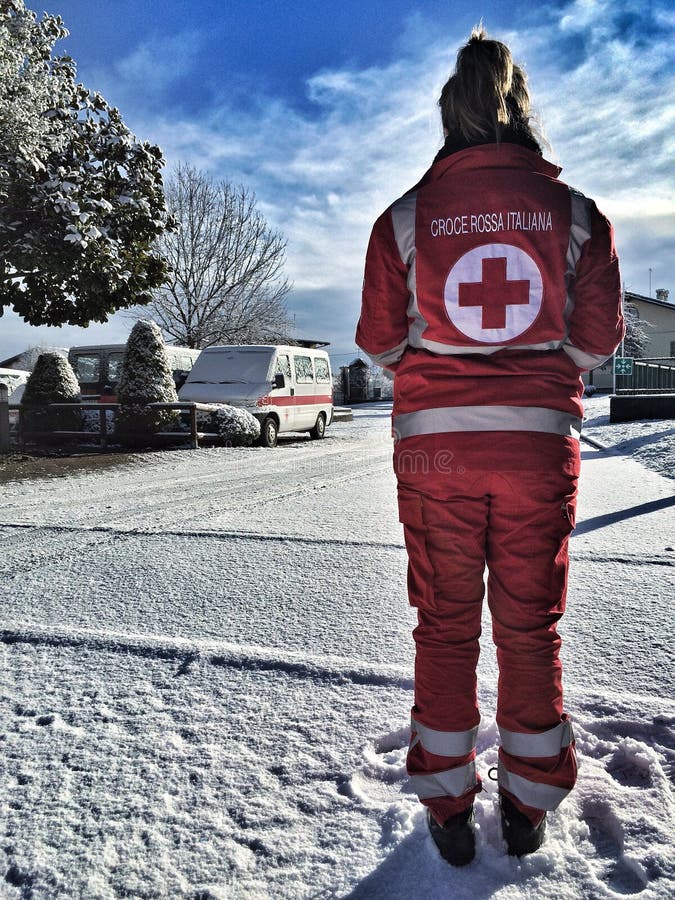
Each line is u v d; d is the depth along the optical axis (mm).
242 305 29125
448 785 1566
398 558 4293
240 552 4508
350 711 2258
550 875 1509
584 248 1594
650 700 2258
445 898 1437
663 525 4988
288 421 15188
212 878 1502
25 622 3145
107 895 1452
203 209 28047
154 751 2021
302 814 1723
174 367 17578
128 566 4188
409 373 1673
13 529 5438
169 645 2820
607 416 17312
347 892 1459
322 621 3139
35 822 1693
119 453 12266
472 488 1577
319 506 6340
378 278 1681
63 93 11492
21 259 10789
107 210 11273
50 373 14242
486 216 1569
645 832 1626
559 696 1604
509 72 1665
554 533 1581
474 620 1645
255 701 2340
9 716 2248
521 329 1565
